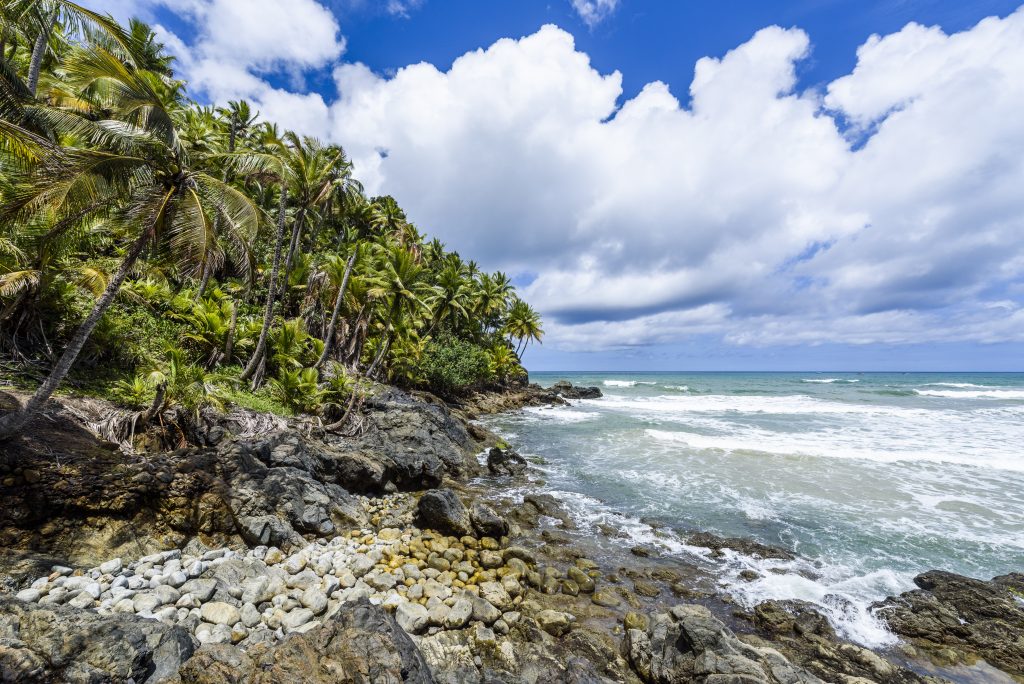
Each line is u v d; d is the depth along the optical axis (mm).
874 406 43750
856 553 10961
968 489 15562
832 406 44188
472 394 42531
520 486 16266
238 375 17672
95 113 9133
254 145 33031
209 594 6766
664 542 11508
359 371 27922
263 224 12367
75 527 7324
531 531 12070
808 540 11719
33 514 7027
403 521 11625
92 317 8266
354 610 5695
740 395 60906
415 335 34719
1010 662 7188
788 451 21203
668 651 6645
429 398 30078
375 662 4863
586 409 43250
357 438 16750
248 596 6902
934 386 74812
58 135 8516
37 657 4277
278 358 19875
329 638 5285
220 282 26344
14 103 7496
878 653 7461
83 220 8438
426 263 49156
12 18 9797
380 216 46000
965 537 11758
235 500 8977
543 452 22344
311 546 9297
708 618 7008
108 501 7684
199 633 5922
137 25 26156
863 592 9195
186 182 9234
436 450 18031
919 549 11117
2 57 7336
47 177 7320
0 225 7465
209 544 8398
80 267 10727
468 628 7273
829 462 19297
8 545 6617
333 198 25031
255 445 11414
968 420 32281
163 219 8930
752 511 13719
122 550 7461
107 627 4816
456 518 10992
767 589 9305
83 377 11523
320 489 11180
